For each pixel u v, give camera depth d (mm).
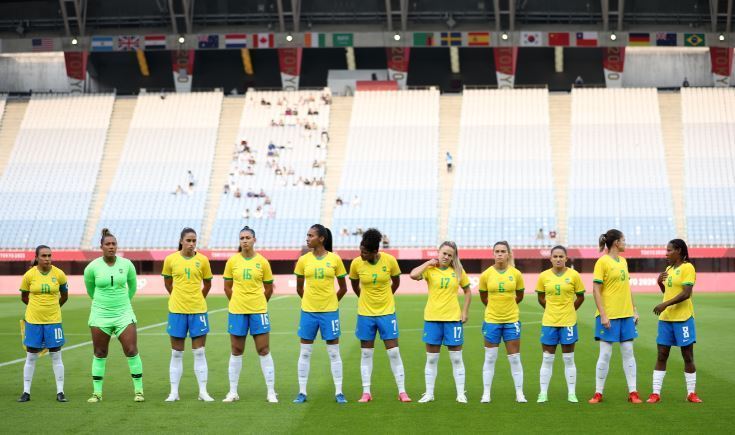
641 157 53188
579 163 53156
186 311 12078
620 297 11820
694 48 61438
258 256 12172
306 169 53875
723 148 53375
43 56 63594
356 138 55781
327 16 56688
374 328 11938
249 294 12023
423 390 13023
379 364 16125
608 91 57156
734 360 16156
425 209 50812
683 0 55844
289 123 56875
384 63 60656
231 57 61281
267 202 51938
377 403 11719
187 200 52469
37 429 9906
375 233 11625
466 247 48406
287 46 56562
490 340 11852
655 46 55750
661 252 47250
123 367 15648
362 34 56469
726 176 51719
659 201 50312
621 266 11875
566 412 10938
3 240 50500
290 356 17328
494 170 53062
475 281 46656
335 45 56406
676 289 11695
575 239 48656
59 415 10812
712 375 14250
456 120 56531
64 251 48031
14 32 58344
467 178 52719
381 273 11852
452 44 56250
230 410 11172
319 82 60844
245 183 53250
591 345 18828
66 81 63469
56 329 12102
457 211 50688
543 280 12000
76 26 57719
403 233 49438
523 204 50688
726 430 9742
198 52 61062
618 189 51344
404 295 43875
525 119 56094
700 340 19812
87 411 11109
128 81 62250
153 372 15062
